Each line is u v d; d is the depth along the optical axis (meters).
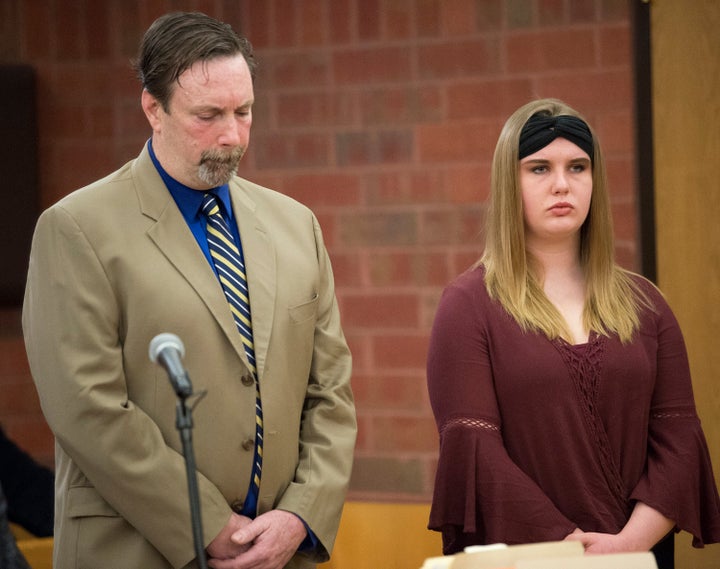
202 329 7.20
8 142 13.75
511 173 7.88
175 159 7.29
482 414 7.60
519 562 5.39
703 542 7.84
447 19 13.02
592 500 7.50
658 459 7.73
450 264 13.19
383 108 13.29
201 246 7.46
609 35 12.56
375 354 13.47
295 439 7.61
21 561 5.90
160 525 7.01
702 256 11.74
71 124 14.16
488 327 7.76
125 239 7.22
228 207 7.69
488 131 12.98
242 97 7.12
